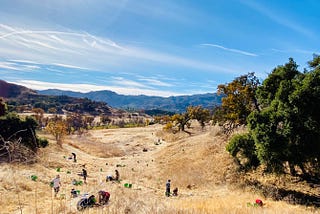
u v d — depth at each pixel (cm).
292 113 1881
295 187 2238
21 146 827
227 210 1318
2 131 2936
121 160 4391
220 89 3034
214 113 3434
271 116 1972
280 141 1903
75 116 12175
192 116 7250
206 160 3322
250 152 2448
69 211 1229
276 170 2100
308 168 2511
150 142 6656
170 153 4250
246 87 2808
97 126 13138
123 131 9362
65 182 2372
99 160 4300
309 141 1858
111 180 2700
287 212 1402
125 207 997
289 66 2289
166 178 2986
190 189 2553
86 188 2116
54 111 17412
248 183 2462
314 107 1855
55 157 3472
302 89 1864
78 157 4116
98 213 1002
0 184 1719
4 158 2452
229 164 2966
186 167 3288
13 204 1430
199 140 4459
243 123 3036
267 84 2295
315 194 2062
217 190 2427
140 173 3275
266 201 1909
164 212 971
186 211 1023
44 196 1716
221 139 3894
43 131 5288
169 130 7994
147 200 1125
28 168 2375
